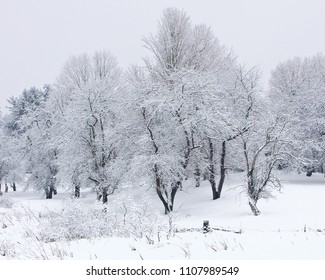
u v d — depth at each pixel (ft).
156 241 28.43
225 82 93.35
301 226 53.16
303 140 113.60
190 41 112.47
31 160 140.26
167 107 79.46
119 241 28.99
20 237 34.22
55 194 151.53
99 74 140.26
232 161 93.97
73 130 91.56
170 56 108.47
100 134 92.79
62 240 31.53
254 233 30.53
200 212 74.08
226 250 23.25
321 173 143.64
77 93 93.61
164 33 110.01
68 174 93.15
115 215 36.24
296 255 19.81
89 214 35.99
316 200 71.82
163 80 102.58
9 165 162.81
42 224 36.83
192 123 79.41
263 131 71.05
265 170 67.97
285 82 159.94
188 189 103.14
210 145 90.74
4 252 26.53
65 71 142.00
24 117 146.10
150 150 81.61
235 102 91.81
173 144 85.76
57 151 129.39
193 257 22.12
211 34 116.88
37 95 217.77
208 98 82.79
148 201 40.27
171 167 79.82
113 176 86.74
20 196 158.92
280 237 26.63
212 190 89.86
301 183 109.50
